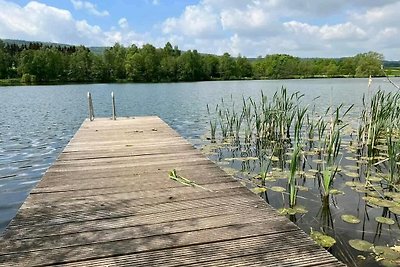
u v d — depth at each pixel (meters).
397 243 2.49
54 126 9.48
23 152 6.25
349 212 3.10
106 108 14.62
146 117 8.51
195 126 9.31
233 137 7.18
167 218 2.11
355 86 26.62
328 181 3.26
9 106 15.28
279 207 3.20
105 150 4.31
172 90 28.42
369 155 4.98
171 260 1.62
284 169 4.59
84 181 2.93
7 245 1.75
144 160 3.75
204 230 1.93
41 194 2.58
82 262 1.60
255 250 1.70
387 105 5.49
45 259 1.62
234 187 2.73
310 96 17.19
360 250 2.34
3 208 3.55
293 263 1.58
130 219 2.10
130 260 1.62
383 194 3.48
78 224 2.03
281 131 6.35
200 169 3.33
